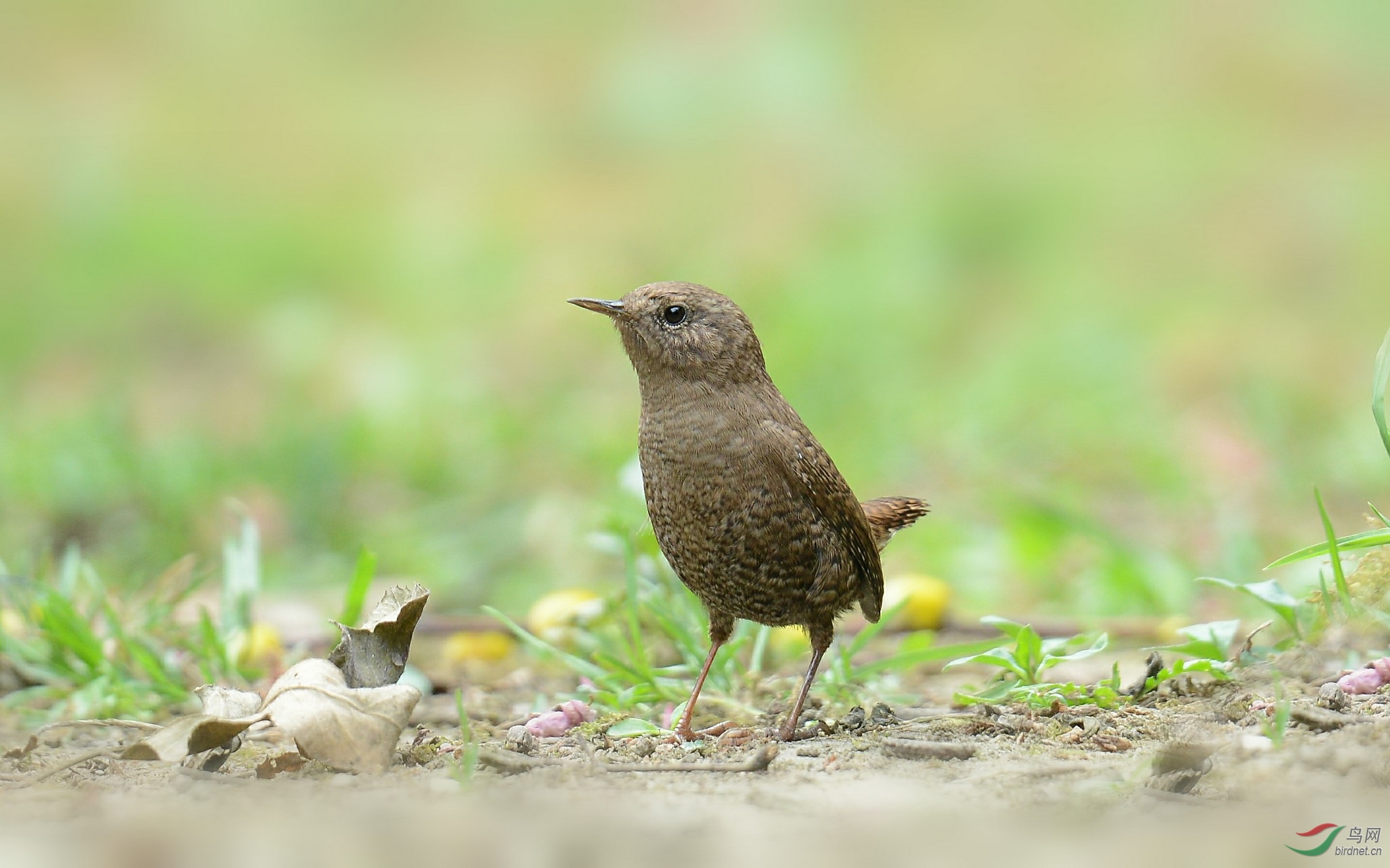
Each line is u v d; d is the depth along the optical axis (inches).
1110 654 337.7
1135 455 526.6
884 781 224.4
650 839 199.8
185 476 510.6
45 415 597.0
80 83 970.7
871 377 619.8
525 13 989.2
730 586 269.0
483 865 191.9
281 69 985.5
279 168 910.4
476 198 886.4
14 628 352.8
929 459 551.2
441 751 247.0
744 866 189.0
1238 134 887.1
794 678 311.4
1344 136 886.4
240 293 800.9
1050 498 431.8
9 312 774.5
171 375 730.8
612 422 579.5
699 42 939.3
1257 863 186.5
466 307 766.5
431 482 546.3
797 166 883.4
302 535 499.8
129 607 367.9
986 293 770.2
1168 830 197.2
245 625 337.4
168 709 307.7
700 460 263.1
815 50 915.4
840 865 188.5
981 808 208.1
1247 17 949.2
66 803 221.0
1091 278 768.9
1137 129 892.0
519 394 627.2
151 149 911.7
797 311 666.8
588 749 254.7
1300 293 756.0
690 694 294.2
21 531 494.6
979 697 271.4
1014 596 422.6
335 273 816.3
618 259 758.5
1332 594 281.7
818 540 265.7
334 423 568.4
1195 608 378.9
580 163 919.0
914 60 944.3
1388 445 251.0
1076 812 204.8
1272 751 222.8
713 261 741.3
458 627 381.7
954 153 880.3
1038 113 913.5
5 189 871.1
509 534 485.4
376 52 1005.2
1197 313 733.9
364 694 237.1
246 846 200.4
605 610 339.6
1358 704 249.3
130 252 822.5
